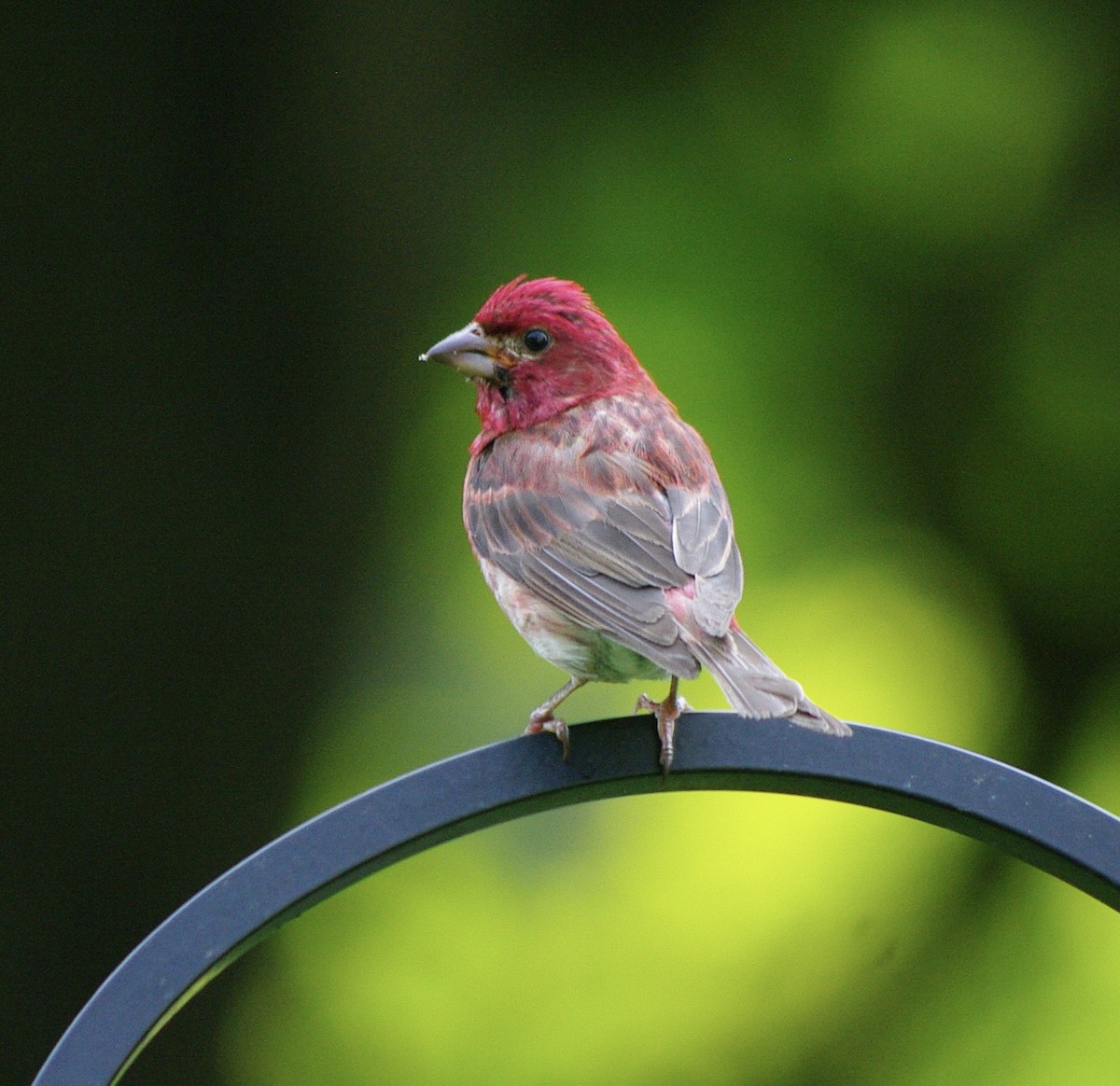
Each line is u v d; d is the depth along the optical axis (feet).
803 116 46.78
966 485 45.96
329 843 19.36
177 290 38.14
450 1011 40.68
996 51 46.78
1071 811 19.52
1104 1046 41.70
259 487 38.88
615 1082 40.78
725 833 42.63
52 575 36.65
